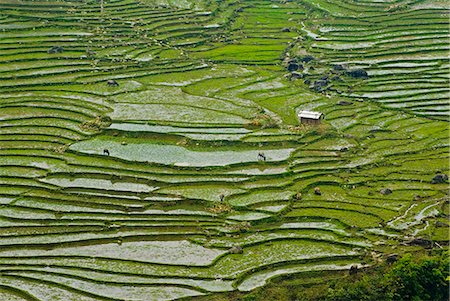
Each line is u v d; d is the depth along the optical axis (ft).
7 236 200.34
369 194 222.48
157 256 191.72
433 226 203.51
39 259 191.21
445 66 323.98
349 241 197.57
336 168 236.84
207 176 229.45
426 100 293.64
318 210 213.46
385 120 276.82
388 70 321.93
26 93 293.43
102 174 230.68
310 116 266.16
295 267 187.01
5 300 174.70
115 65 325.01
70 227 204.85
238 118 271.69
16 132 259.80
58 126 264.11
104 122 266.36
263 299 173.78
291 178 230.27
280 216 209.67
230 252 192.95
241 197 218.59
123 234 201.57
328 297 173.17
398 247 193.98
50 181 227.61
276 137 255.50
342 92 302.45
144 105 283.38
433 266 178.09
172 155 242.78
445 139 260.83
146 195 219.61
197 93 299.38
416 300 173.47
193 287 178.29
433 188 225.76
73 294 176.55
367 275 181.27
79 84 304.71
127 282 180.04
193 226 204.95
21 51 329.93
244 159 239.91
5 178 229.86
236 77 319.68
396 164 241.96
